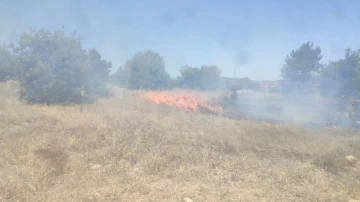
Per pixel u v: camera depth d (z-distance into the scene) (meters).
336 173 7.05
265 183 6.00
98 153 7.18
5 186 5.00
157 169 6.36
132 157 7.00
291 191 5.62
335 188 5.95
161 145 8.23
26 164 6.32
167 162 6.80
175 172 6.31
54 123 10.50
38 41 16.75
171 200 4.91
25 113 11.64
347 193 5.70
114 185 5.42
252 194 5.39
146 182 5.64
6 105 13.91
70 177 5.78
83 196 4.82
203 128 11.08
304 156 8.39
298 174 6.45
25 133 8.79
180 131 10.34
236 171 6.70
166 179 5.96
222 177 6.21
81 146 7.65
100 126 9.70
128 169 6.37
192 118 13.84
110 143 8.04
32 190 5.06
